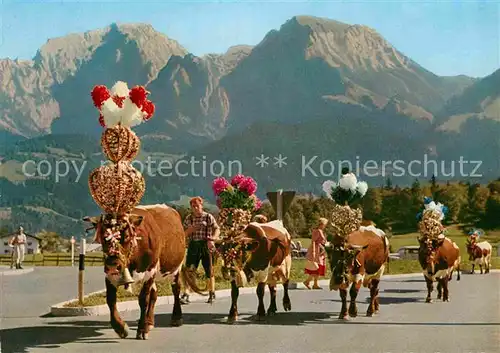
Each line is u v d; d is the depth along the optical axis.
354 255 14.52
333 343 11.84
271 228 14.76
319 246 23.03
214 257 17.91
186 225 17.14
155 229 12.31
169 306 17.06
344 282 14.53
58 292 21.75
